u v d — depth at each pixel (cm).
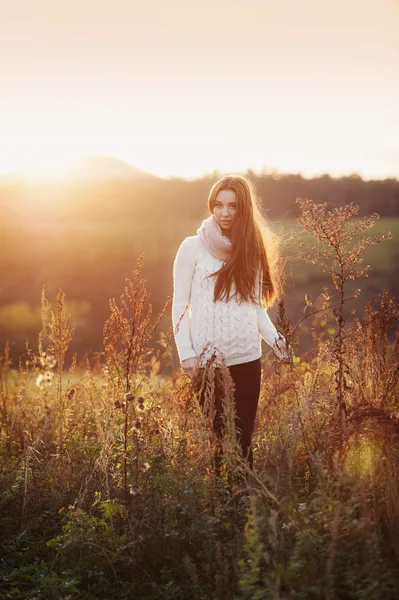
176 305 392
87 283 4000
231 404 346
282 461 351
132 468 366
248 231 389
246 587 260
